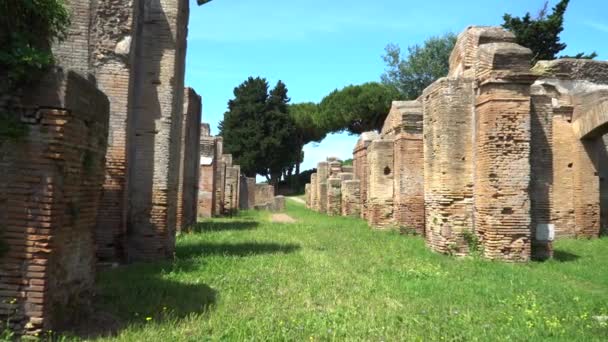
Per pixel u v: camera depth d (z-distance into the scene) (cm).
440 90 1448
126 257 1254
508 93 1324
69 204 645
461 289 923
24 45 604
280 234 1928
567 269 1198
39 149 596
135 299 792
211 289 888
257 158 6681
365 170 3091
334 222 2761
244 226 2309
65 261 646
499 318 723
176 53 1355
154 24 1336
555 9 3769
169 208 1338
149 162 1307
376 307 777
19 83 597
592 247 1695
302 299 824
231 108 6938
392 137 2420
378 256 1362
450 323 691
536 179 1405
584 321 709
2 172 593
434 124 1497
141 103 1317
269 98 6838
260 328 647
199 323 666
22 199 592
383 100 5834
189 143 2086
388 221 2333
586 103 2050
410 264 1216
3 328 576
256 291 879
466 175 1420
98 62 1205
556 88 2144
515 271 1142
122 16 1223
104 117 755
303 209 4706
